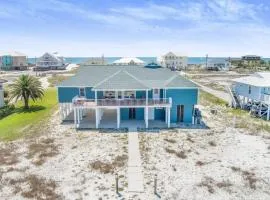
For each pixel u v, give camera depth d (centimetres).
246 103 4481
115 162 2303
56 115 3903
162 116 3553
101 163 2288
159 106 3228
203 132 3123
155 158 2397
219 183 1980
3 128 3372
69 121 3559
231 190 1894
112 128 3216
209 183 1984
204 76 10206
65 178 2052
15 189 1905
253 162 2344
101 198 1786
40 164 2288
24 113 4088
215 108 4403
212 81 8506
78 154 2484
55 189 1902
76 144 2730
